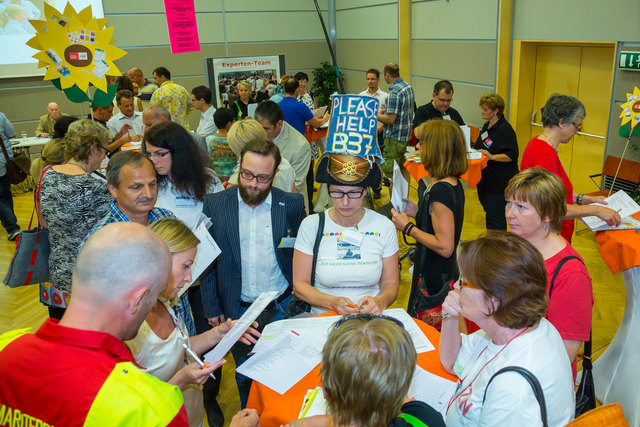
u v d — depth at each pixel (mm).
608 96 4906
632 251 2258
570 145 5480
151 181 2018
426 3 7168
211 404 2604
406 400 1155
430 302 2291
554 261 1682
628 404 2414
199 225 2076
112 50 3367
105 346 1076
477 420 1251
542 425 1124
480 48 6234
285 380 1608
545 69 5691
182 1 6836
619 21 4504
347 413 1014
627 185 4688
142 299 1133
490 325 1265
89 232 2195
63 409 991
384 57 8391
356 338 1013
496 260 1183
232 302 2295
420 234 2350
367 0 8547
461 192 2379
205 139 4195
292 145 3912
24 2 7344
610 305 3584
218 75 8016
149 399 1022
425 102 7648
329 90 9617
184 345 1527
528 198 1716
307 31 9664
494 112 4312
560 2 5098
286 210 2268
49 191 2346
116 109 6035
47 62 3248
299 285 2021
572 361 1611
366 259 2004
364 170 1883
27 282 2557
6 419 1042
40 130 6918
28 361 1045
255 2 9125
